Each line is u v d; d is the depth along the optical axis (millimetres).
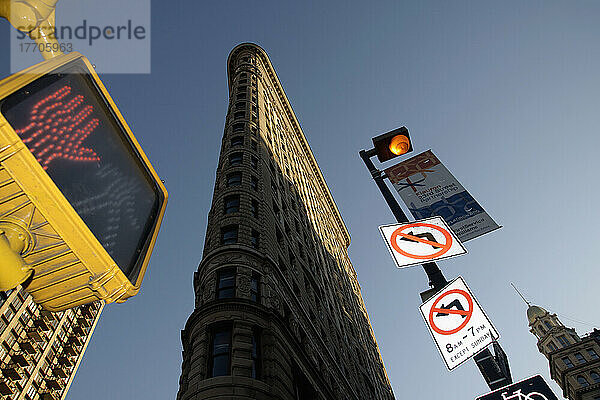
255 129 54844
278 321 25656
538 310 119562
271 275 30312
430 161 14094
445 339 9773
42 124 3312
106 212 3740
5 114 3061
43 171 3115
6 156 3027
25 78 3234
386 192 13703
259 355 22766
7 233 3162
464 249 11031
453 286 10414
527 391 8242
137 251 4051
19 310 65812
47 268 3418
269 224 37000
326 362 32562
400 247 11406
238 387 19766
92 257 3430
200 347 22641
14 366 62812
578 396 92188
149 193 4473
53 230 3312
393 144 13281
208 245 33375
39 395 65875
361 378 42500
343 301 55656
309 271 42562
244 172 42250
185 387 21156
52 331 72125
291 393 22172
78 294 3529
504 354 9086
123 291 3678
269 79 94062
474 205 12273
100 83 3895
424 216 12430
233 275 28375
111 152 3975
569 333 109250
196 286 31078
